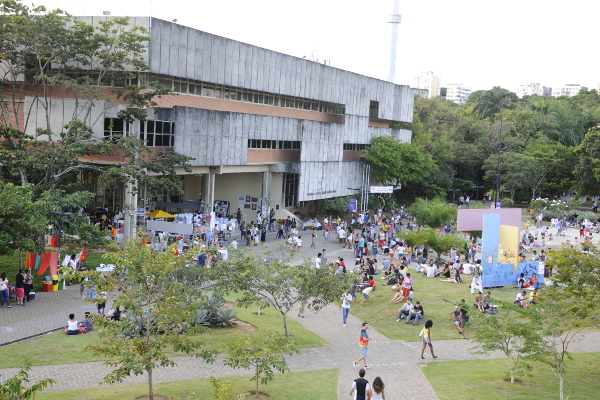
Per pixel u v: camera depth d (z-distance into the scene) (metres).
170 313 16.47
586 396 19.31
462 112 119.88
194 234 40.91
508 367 22.56
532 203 82.88
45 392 17.33
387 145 72.94
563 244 29.33
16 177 38.59
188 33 46.19
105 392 17.53
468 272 40.19
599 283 21.84
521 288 36.47
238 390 18.48
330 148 66.50
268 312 29.59
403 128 88.06
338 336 26.42
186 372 20.28
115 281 16.83
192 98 48.47
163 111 43.72
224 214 59.25
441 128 94.44
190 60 46.69
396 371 21.70
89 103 41.38
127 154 37.03
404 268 36.19
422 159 74.44
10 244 26.70
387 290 34.28
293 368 21.50
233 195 60.88
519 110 105.50
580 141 105.12
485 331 20.41
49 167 35.09
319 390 19.02
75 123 35.59
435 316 29.31
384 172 72.38
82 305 27.95
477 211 48.66
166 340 16.42
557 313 19.88
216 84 51.06
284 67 58.75
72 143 35.84
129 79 43.31
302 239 53.94
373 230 54.41
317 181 64.56
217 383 15.95
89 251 39.03
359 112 72.38
